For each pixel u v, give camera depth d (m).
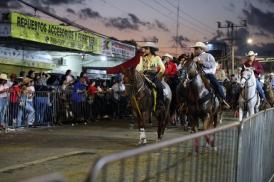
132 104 11.98
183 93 11.73
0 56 20.50
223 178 5.05
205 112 11.31
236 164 5.60
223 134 4.93
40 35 19.75
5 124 15.29
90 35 24.02
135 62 12.19
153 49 12.23
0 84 15.21
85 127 17.28
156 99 12.14
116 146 11.90
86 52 24.28
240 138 5.63
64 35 21.59
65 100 18.11
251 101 14.52
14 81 15.91
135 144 12.34
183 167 3.86
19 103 15.78
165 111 12.70
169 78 14.42
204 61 11.55
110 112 21.55
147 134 14.94
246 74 14.52
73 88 18.69
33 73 17.64
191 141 3.95
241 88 14.65
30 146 11.73
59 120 17.84
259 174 7.73
